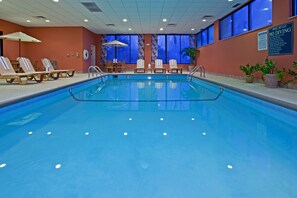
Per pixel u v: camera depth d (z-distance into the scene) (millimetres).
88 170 2375
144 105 6105
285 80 7070
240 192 1940
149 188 2014
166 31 18344
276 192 1938
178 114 5039
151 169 2389
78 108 5715
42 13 11844
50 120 4535
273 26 7727
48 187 2045
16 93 5977
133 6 10648
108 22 14414
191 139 3377
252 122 4383
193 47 19688
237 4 10414
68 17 12859
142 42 19906
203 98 7254
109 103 6406
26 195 1917
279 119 4637
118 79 14406
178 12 11844
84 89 9625
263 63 8516
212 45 14820
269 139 3385
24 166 2484
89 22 14383
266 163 2537
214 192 1944
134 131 3773
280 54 7336
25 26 15547
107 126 4086
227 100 6910
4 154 2834
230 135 3576
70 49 15938
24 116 4895
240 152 2863
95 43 19594
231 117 4773
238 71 10859
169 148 3004
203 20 13977
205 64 16578
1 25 13156
